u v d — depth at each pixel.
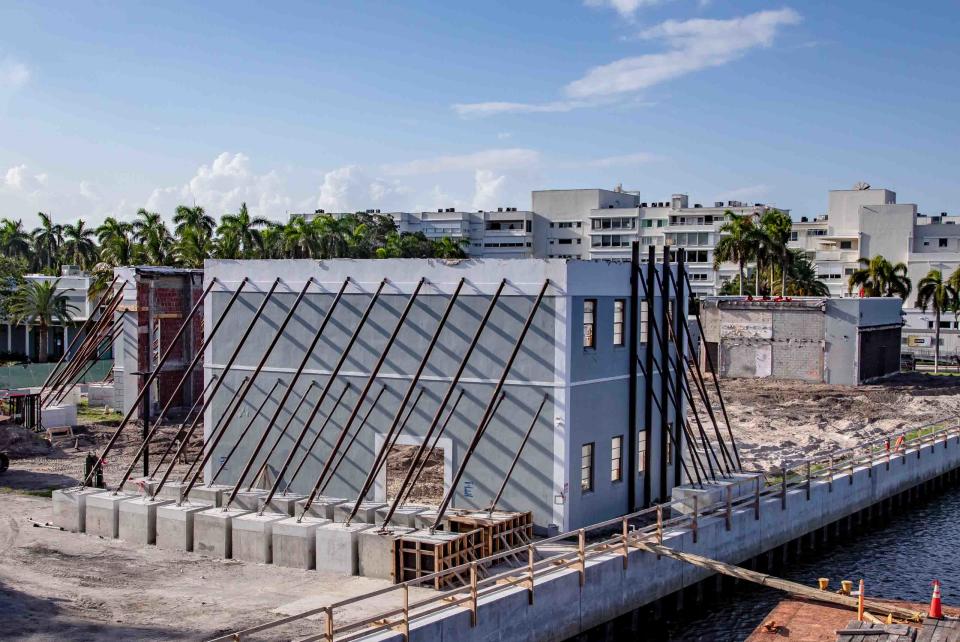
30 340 97.44
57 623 21.00
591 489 31.22
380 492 32.34
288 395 31.61
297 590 24.19
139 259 91.88
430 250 126.31
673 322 35.75
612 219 147.38
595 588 24.95
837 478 38.78
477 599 21.69
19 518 32.00
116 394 58.66
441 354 31.59
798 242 146.88
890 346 85.31
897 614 25.48
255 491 31.47
